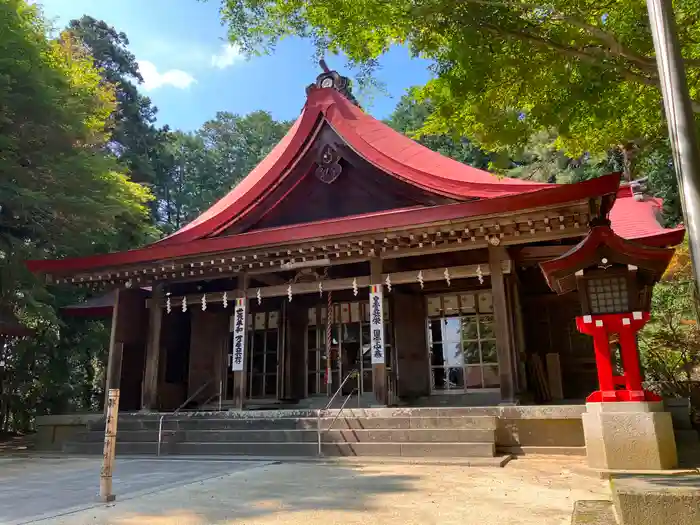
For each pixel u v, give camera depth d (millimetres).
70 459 9914
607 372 7320
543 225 9805
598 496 5297
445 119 8859
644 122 9875
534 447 8625
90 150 18938
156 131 38312
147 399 12414
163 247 11930
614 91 8305
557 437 8617
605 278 7504
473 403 11797
